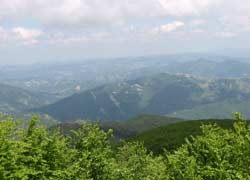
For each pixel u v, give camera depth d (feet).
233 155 82.74
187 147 90.74
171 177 84.79
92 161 93.25
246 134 83.05
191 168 79.56
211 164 82.28
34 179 78.02
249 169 78.28
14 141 75.36
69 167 86.22
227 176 73.41
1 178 69.15
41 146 83.61
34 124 86.79
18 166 73.97
